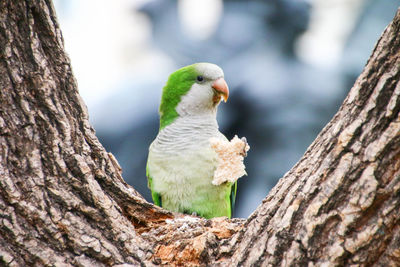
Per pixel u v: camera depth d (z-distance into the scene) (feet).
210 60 14.33
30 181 12.09
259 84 14.14
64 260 12.07
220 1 14.42
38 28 12.14
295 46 14.37
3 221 12.05
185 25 14.56
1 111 12.10
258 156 14.12
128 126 14.33
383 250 11.05
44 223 12.07
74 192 12.12
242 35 14.32
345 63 14.33
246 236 12.11
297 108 14.08
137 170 14.30
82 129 12.19
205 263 12.14
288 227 12.00
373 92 11.41
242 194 14.16
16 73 12.11
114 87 14.93
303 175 12.07
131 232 12.16
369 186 11.09
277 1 14.32
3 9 12.09
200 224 12.28
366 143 11.30
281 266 11.88
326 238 11.51
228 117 14.15
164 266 12.14
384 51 11.43
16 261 12.04
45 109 12.14
